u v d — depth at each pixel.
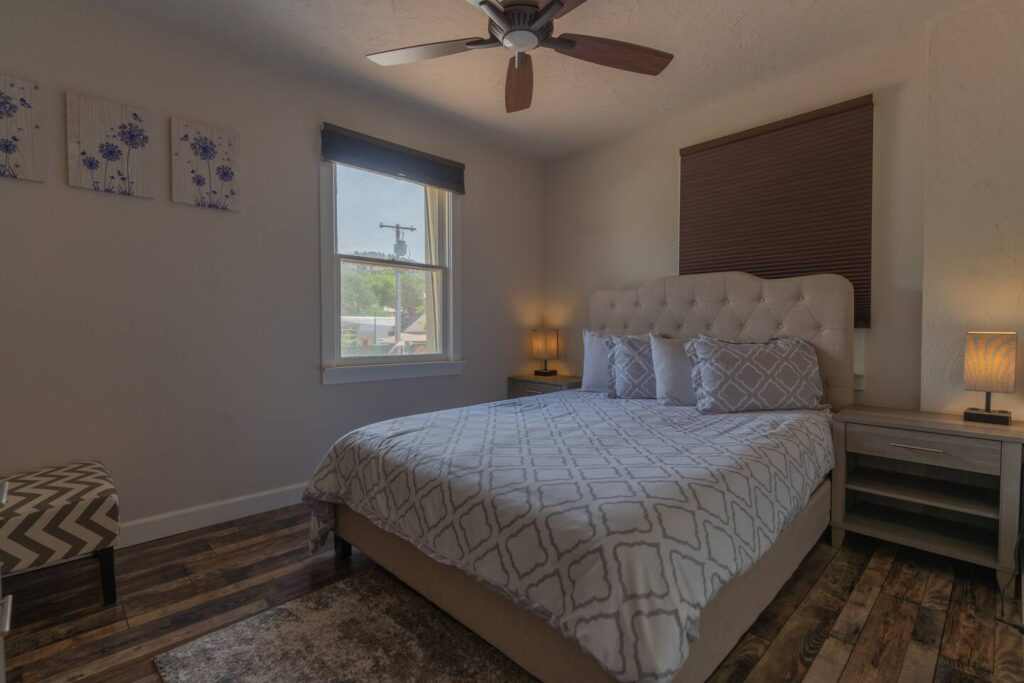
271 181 2.73
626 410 2.58
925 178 2.37
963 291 2.27
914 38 2.48
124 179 2.26
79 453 2.18
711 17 2.29
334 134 2.93
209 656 1.52
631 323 3.52
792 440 1.95
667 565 1.12
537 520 1.28
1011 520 1.86
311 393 2.92
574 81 2.90
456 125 3.56
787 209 2.93
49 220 2.09
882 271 2.62
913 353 2.53
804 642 1.59
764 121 3.02
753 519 1.45
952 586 1.94
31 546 1.65
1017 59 2.12
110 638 1.62
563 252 4.23
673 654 1.03
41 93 2.06
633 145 3.72
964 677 1.42
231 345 2.61
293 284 2.83
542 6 1.71
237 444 2.64
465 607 1.55
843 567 2.10
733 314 3.01
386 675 1.44
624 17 2.28
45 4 2.06
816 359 2.62
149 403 2.36
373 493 1.85
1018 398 2.14
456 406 3.72
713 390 2.51
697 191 3.34
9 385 2.02
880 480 2.33
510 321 4.13
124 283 2.28
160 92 2.36
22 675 1.45
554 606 1.18
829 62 2.71
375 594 1.88
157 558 2.18
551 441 1.90
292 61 2.69
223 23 2.34
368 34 2.43
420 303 3.53
